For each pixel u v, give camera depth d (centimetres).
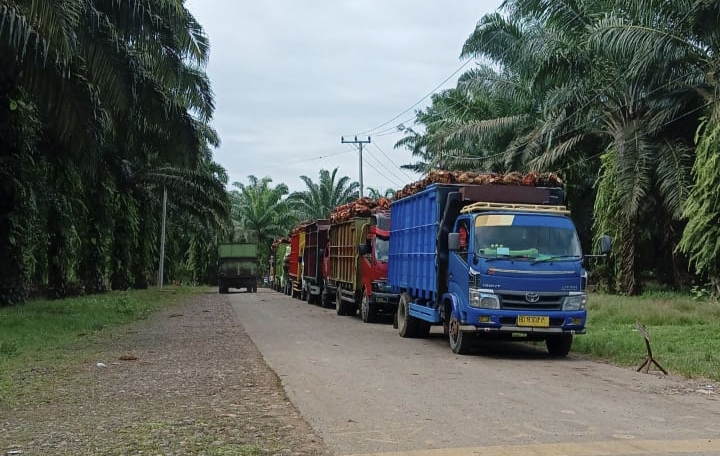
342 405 799
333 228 2522
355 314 2277
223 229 5466
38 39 1425
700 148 1922
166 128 1966
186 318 2086
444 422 714
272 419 727
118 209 3359
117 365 1094
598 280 2811
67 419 719
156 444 621
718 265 1958
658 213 2494
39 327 1519
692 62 2131
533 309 1171
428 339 1529
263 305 2853
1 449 604
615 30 2100
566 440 639
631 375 1023
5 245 1797
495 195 1303
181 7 1759
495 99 3334
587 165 2894
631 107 2412
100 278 2906
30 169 1872
